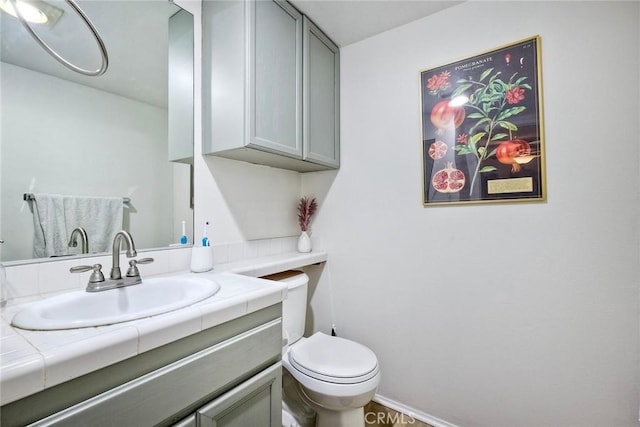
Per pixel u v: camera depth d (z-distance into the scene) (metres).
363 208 1.73
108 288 0.90
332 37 1.72
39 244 0.92
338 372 1.17
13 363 0.46
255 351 0.89
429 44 1.51
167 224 1.25
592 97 1.14
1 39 0.86
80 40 1.02
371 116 1.70
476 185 1.38
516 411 1.29
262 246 1.68
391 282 1.62
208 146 1.35
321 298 1.90
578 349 1.17
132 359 0.61
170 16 1.27
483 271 1.37
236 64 1.24
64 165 0.98
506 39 1.31
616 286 1.10
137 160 1.17
